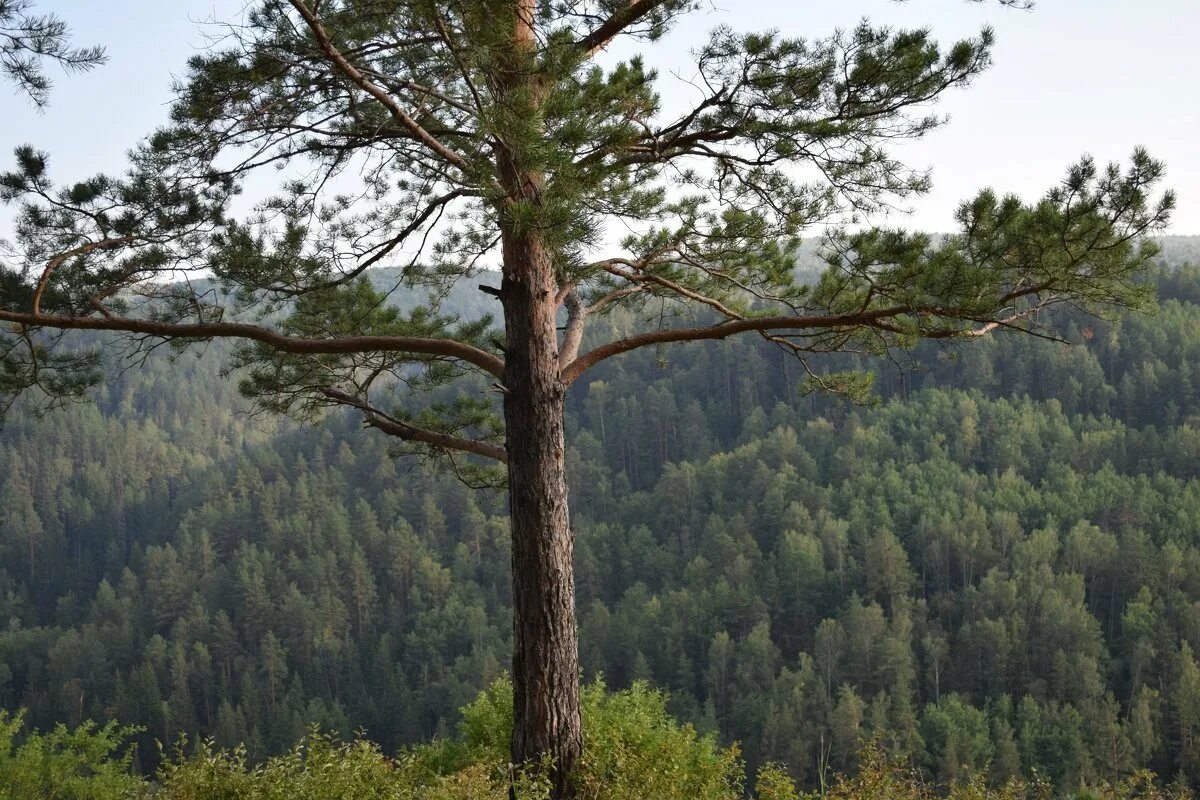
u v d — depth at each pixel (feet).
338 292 23.90
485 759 21.79
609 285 24.98
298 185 21.33
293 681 234.38
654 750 20.21
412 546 291.38
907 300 17.84
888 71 18.15
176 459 463.42
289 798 15.17
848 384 23.13
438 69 18.13
